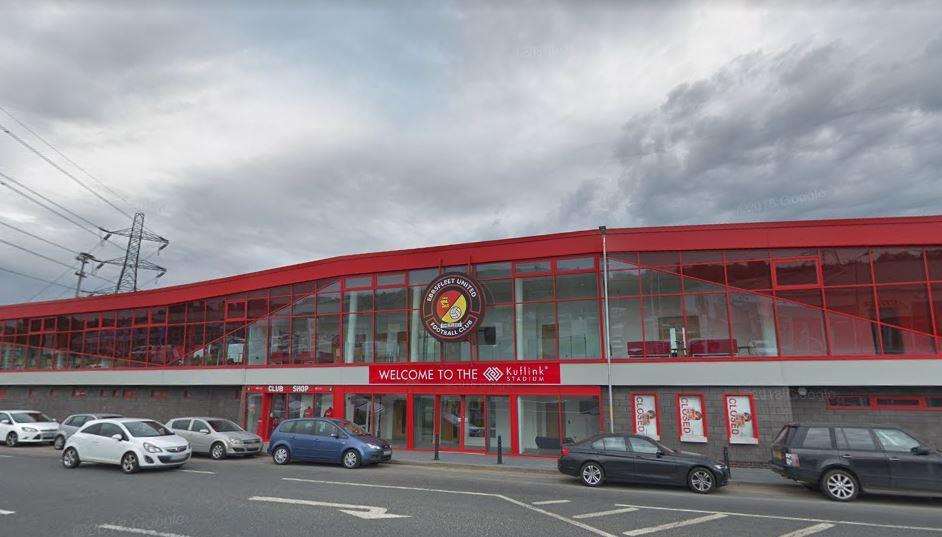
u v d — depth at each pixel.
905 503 12.30
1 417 24.45
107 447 15.45
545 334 21.86
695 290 20.36
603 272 21.19
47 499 11.19
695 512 10.75
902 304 18.48
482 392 21.78
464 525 9.27
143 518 9.52
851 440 12.88
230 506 10.59
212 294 29.69
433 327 22.78
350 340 25.27
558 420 20.72
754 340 19.52
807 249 19.64
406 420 23.00
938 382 17.34
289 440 18.30
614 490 13.55
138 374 30.88
